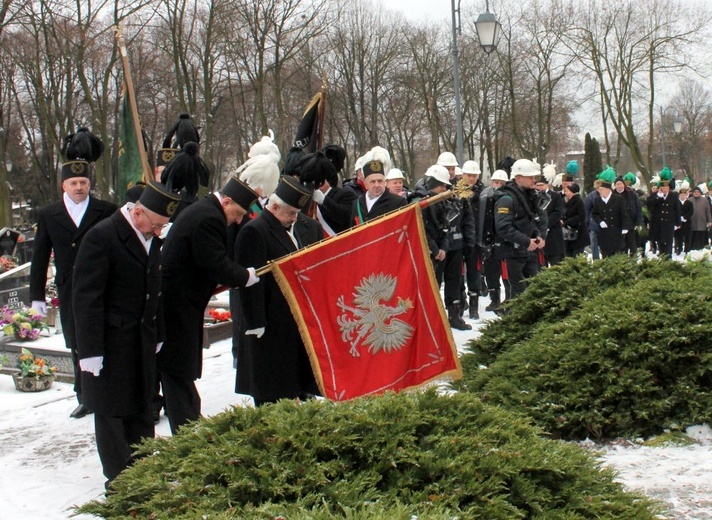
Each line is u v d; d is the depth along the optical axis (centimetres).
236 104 4584
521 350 656
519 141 4316
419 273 637
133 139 973
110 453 540
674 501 469
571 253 1520
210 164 3281
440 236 1080
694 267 714
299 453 349
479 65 4538
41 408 820
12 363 964
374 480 340
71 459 652
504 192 1132
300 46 3688
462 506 336
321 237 712
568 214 1510
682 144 7088
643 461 540
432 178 1068
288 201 615
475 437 369
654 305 626
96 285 528
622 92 4450
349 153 4844
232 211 585
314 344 602
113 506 373
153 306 552
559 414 593
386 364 621
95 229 536
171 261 581
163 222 538
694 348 599
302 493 335
